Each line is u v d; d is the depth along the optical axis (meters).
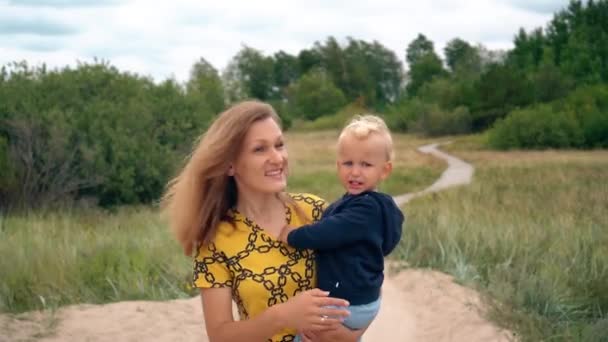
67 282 8.16
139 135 20.58
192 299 8.08
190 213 2.77
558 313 7.06
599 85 68.06
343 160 3.22
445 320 6.86
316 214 3.16
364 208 3.00
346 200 3.09
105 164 19.36
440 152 54.62
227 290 2.74
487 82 78.75
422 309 7.36
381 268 3.06
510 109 77.25
